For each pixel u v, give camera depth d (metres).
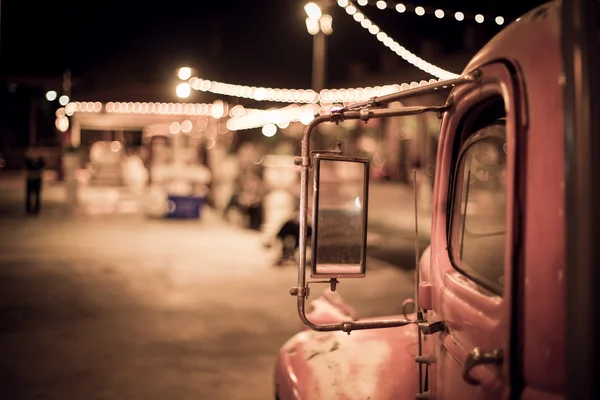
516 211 1.60
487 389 1.70
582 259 1.27
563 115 1.37
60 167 29.50
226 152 21.30
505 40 1.80
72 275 10.07
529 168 1.57
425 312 2.39
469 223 2.08
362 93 16.64
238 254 12.38
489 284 1.87
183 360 6.20
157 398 5.25
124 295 8.84
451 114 2.22
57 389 5.41
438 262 2.24
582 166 1.29
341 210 2.38
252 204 15.59
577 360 1.27
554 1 1.67
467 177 2.12
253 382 5.63
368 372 2.81
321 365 2.94
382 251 12.73
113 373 5.81
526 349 1.55
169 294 8.95
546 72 1.55
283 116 17.94
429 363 2.33
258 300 8.66
